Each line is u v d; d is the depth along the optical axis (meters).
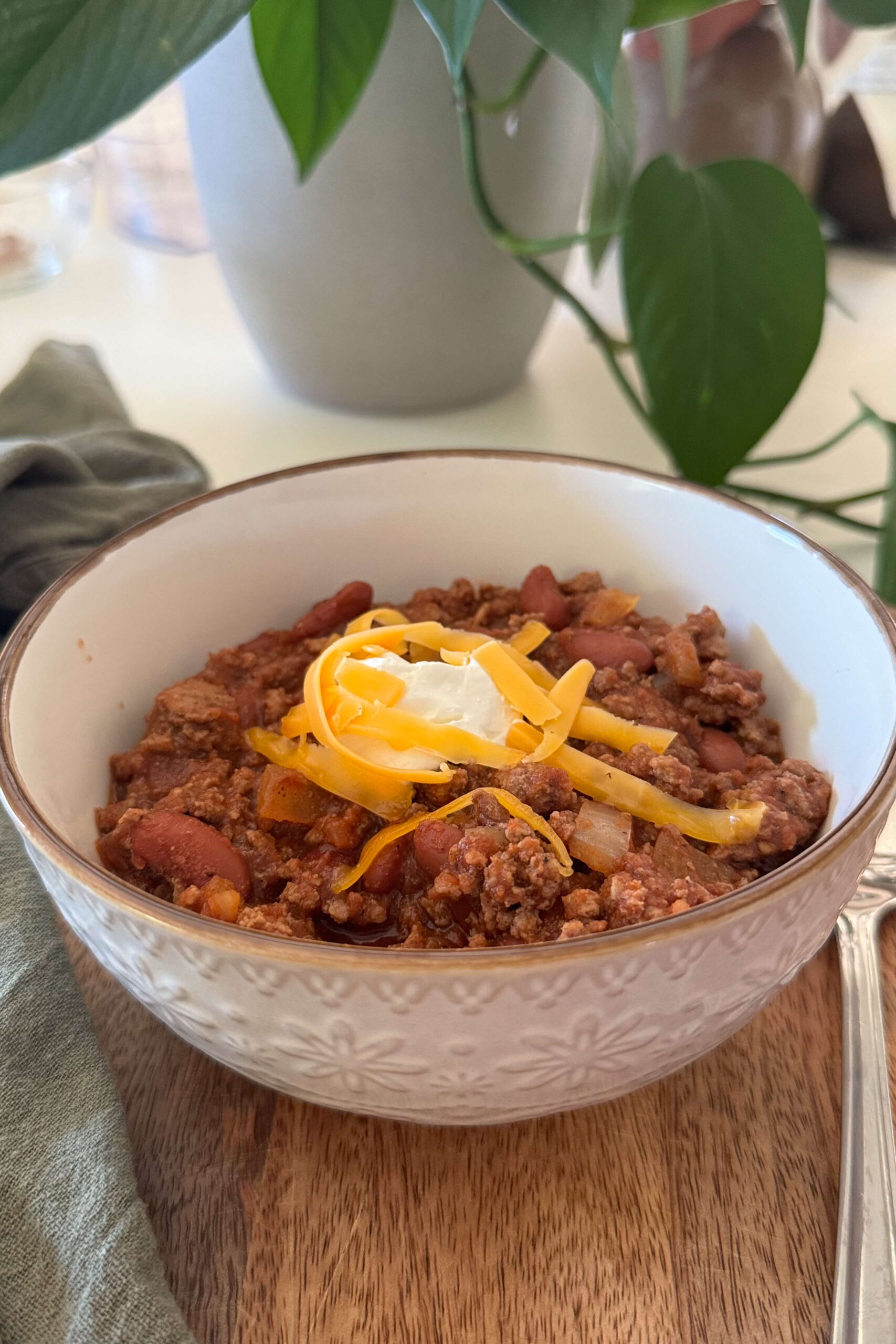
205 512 0.21
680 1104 0.17
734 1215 0.16
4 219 0.42
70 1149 0.15
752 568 0.21
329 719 0.18
